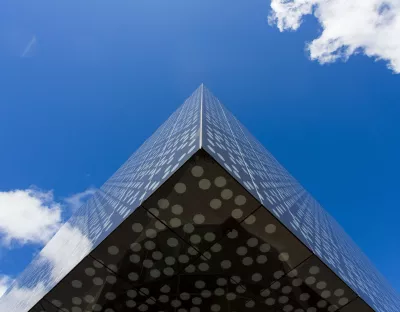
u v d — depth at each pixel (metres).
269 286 19.05
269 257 17.98
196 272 18.44
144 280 18.69
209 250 17.58
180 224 16.81
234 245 17.44
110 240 17.44
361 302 20.05
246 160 25.41
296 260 18.27
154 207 16.44
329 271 18.77
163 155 26.77
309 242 20.34
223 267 18.22
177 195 16.19
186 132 26.28
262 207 16.41
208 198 16.22
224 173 15.85
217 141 21.48
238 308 19.81
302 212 32.56
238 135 36.12
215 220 16.69
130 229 17.08
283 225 17.05
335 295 19.83
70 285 19.14
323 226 40.12
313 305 20.12
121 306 20.06
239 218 16.67
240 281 18.70
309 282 19.09
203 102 34.06
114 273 18.44
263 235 17.27
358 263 41.06
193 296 19.36
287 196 31.69
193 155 15.82
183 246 17.47
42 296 19.98
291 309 20.14
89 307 20.22
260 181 22.88
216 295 19.36
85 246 22.27
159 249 17.59
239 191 16.12
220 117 36.34
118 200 29.08
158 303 19.84
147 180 23.17
